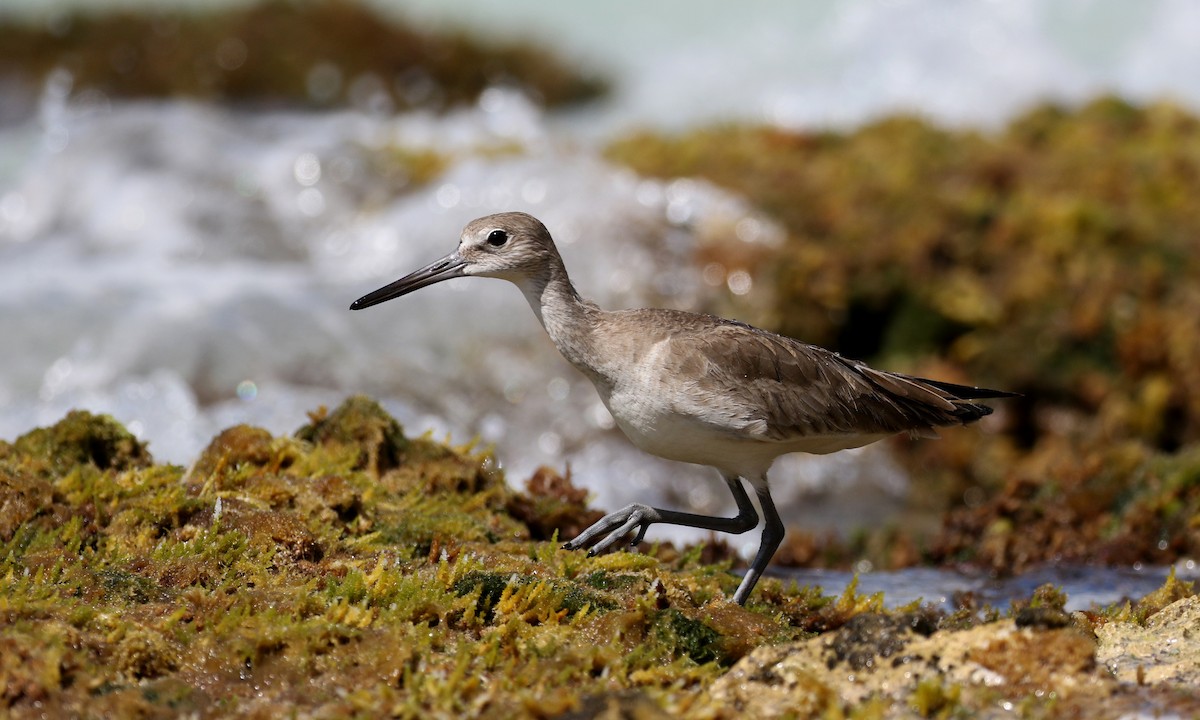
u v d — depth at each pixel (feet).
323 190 64.59
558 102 79.87
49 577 24.21
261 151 67.92
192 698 21.09
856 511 50.14
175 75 77.66
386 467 32.04
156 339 50.39
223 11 82.12
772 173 63.10
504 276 30.32
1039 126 70.13
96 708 20.39
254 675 21.77
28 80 77.15
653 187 61.52
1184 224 59.26
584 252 56.75
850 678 21.56
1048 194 61.11
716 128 71.77
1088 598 32.07
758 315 55.01
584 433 51.37
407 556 27.14
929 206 58.65
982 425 53.01
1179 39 80.12
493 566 26.35
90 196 64.18
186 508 27.27
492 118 77.71
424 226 60.49
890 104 76.28
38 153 70.13
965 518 38.86
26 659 20.71
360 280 58.23
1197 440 51.60
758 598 28.12
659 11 87.40
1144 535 36.63
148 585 24.25
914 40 81.05
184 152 67.05
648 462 50.70
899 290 55.77
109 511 27.45
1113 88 77.15
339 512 28.32
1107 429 52.06
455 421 50.44
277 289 56.39
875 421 29.58
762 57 81.97
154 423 45.91
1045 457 50.57
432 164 66.74
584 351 29.09
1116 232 57.21
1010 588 33.71
